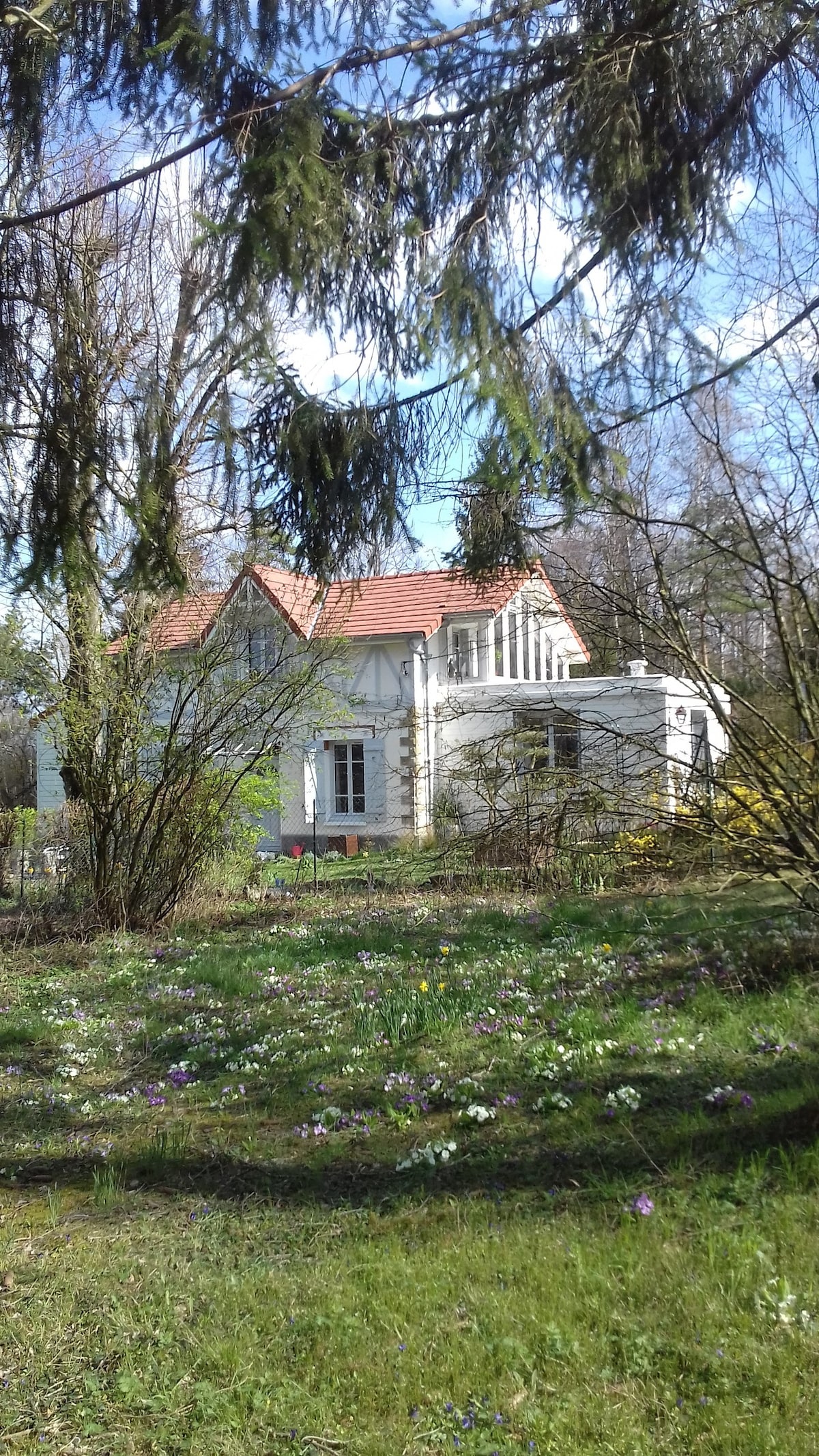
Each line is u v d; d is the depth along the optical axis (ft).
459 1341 10.64
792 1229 12.07
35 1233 14.20
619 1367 10.03
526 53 10.71
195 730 39.04
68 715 37.76
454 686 65.16
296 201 9.68
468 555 13.21
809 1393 9.33
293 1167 16.05
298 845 68.18
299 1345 10.89
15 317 10.70
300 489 11.72
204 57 9.74
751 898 21.83
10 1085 21.38
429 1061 20.51
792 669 15.89
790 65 11.48
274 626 37.91
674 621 16.55
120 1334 11.31
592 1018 21.62
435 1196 14.53
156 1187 15.74
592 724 22.04
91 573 10.57
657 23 10.90
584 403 11.17
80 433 10.39
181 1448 9.38
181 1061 22.35
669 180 11.41
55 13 9.78
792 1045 18.69
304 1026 24.09
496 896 41.06
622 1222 12.87
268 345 10.36
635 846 20.81
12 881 49.21
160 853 40.75
